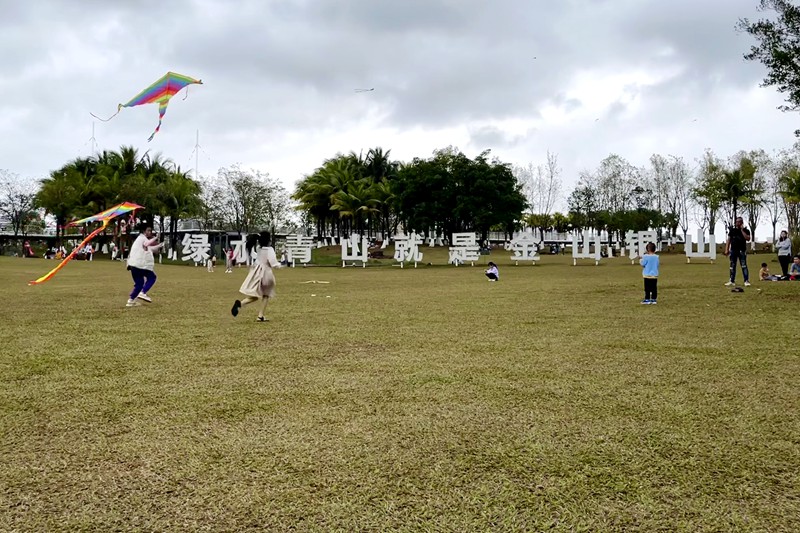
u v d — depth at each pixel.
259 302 11.94
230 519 2.59
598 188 58.22
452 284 17.53
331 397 4.51
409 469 3.11
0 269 25.28
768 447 3.37
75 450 3.40
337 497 2.79
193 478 3.01
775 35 11.59
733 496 2.78
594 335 7.29
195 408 4.23
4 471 3.11
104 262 36.56
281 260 37.12
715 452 3.31
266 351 6.39
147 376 5.21
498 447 3.42
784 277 16.27
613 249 46.59
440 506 2.70
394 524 2.54
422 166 46.12
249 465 3.17
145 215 46.69
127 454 3.33
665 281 16.66
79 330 7.92
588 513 2.63
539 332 7.58
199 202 49.19
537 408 4.17
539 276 20.81
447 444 3.47
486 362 5.73
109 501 2.76
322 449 3.40
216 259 41.88
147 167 53.44
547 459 3.23
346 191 59.19
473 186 44.12
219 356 6.11
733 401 4.29
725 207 54.12
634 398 4.40
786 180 40.25
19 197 55.06
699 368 5.36
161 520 2.58
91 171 52.50
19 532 2.48
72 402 4.38
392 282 19.00
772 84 11.97
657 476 3.00
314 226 74.94
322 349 6.50
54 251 44.25
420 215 45.69
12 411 4.16
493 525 2.53
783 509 2.65
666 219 56.25
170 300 12.29
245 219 49.66
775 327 7.74
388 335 7.44
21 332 7.74
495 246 57.44
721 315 9.02
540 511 2.65
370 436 3.62
